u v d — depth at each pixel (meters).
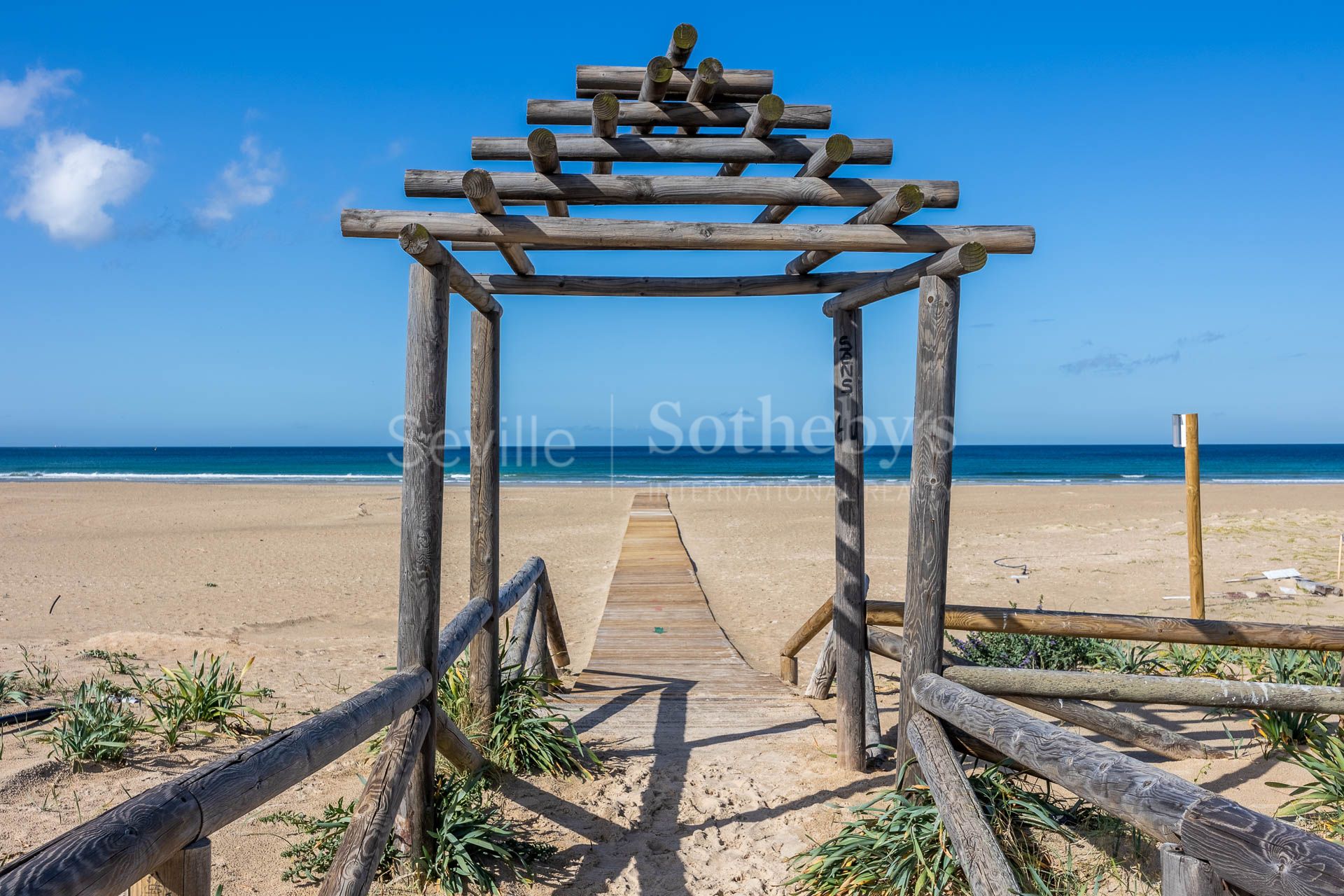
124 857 1.47
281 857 3.13
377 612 9.70
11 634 7.81
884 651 4.10
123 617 9.02
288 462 69.31
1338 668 4.69
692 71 3.34
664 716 5.22
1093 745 2.25
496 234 3.15
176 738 4.16
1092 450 106.25
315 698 5.35
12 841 3.07
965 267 3.03
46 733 4.12
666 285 4.33
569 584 11.59
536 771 4.15
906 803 3.15
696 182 3.24
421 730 3.11
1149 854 3.01
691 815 3.75
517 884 3.15
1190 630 3.75
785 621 9.10
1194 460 6.70
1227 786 3.57
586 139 3.28
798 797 3.91
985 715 2.78
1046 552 13.35
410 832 3.17
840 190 3.25
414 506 3.20
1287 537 13.48
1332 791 3.21
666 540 15.36
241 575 12.09
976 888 2.31
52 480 43.50
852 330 4.18
